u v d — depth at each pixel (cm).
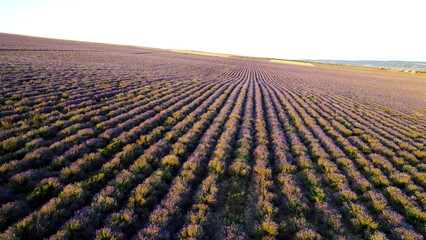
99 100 1644
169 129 1286
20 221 486
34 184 619
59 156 779
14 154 735
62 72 2448
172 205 618
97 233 491
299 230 581
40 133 933
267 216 620
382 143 1362
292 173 903
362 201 766
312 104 2369
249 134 1299
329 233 584
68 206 569
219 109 1914
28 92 1470
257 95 2684
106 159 859
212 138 1176
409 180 873
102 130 1106
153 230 518
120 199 635
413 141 1409
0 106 1135
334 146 1200
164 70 4300
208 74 4788
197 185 781
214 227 596
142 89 2194
